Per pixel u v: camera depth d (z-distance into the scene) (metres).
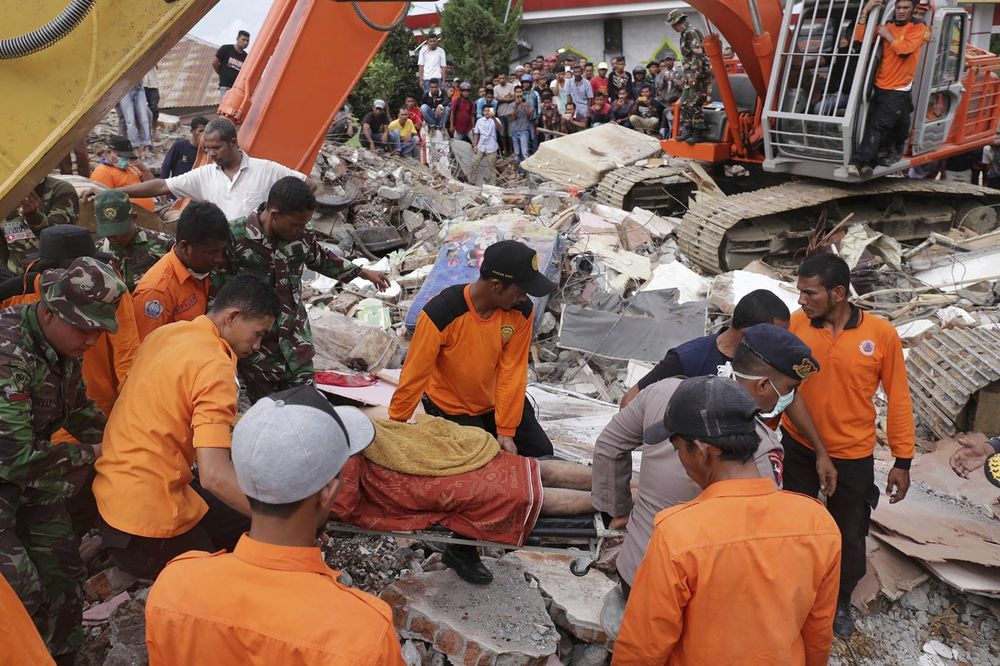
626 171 12.66
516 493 3.17
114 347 3.56
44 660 2.37
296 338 4.51
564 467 3.58
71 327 2.86
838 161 9.77
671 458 2.85
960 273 8.98
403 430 3.47
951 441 5.94
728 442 2.28
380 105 15.19
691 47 11.38
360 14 3.77
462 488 3.17
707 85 11.46
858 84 9.00
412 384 3.77
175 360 2.93
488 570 3.71
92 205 5.78
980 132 11.38
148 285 3.89
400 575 3.93
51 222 5.34
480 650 3.30
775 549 2.25
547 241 7.76
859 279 9.03
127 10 2.58
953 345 6.66
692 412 2.31
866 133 9.48
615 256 8.99
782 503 2.31
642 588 2.37
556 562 3.99
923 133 9.89
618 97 17.28
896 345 3.77
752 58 10.06
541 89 17.50
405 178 11.79
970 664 3.97
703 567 2.25
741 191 11.95
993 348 6.47
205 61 17.95
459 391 4.02
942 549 4.30
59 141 2.68
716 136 11.59
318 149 6.54
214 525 3.41
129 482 2.94
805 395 3.88
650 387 3.01
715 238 9.65
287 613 1.88
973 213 11.32
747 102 11.37
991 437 6.04
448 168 15.40
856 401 3.80
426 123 17.22
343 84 6.39
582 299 7.96
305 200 4.19
